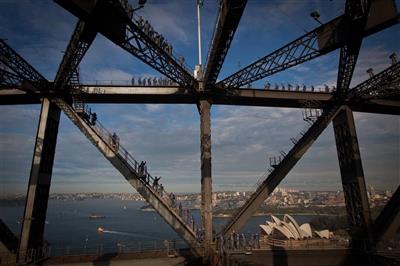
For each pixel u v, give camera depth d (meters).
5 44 18.70
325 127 25.17
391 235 24.08
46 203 23.09
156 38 18.89
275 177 23.30
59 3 13.87
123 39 17.31
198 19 26.42
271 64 22.52
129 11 16.44
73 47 18.59
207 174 21.36
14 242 21.98
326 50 21.31
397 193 26.17
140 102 25.36
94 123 21.88
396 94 25.75
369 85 25.02
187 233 20.77
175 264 20.73
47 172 23.20
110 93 23.73
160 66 20.23
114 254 22.72
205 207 20.73
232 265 17.81
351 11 18.23
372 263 21.95
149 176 21.17
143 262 21.64
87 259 22.19
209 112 22.92
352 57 21.61
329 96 26.42
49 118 22.95
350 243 25.16
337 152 27.14
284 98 25.55
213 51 18.31
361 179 24.02
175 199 21.19
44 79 22.34
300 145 24.42
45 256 21.69
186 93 23.77
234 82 23.50
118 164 20.97
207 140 22.11
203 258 19.92
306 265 22.88
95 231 173.62
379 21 18.28
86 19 15.33
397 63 22.77
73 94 23.03
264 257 21.91
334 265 23.34
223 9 15.55
